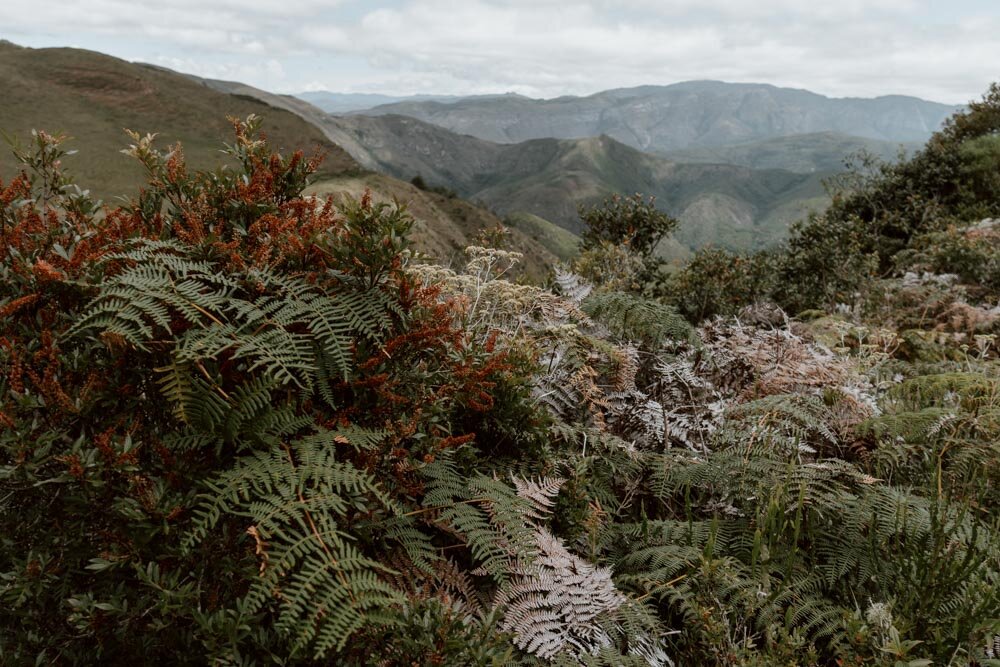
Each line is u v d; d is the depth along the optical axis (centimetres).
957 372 355
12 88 13250
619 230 957
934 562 194
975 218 1532
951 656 179
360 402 188
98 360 159
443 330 198
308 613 135
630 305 370
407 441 194
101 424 158
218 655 131
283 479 164
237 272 187
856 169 1900
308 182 226
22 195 181
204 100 14650
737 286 790
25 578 134
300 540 145
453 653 136
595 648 181
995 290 777
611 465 264
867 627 175
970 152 1777
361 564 147
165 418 168
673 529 232
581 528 227
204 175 209
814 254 968
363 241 186
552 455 246
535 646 173
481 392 208
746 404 286
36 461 137
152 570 137
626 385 318
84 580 148
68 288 165
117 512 143
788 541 228
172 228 205
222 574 147
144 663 138
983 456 255
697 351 369
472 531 183
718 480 246
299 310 179
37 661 134
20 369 147
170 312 172
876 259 943
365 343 192
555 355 317
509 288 308
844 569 208
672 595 203
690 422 307
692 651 190
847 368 373
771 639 182
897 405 329
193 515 153
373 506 173
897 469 281
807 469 237
